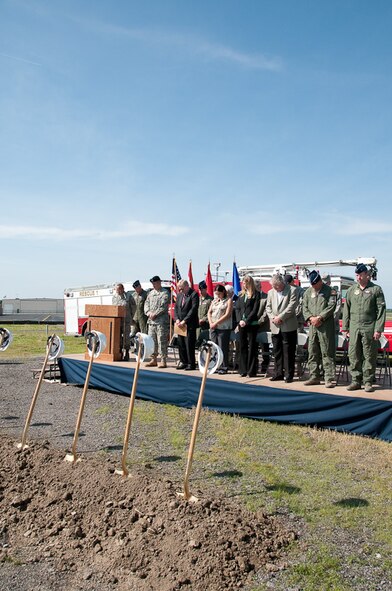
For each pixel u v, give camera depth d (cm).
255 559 349
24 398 929
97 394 966
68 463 512
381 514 426
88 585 336
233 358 977
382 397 651
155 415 789
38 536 403
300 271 1473
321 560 351
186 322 878
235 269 1362
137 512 405
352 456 580
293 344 774
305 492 473
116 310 1022
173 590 321
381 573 336
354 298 703
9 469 520
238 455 584
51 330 3259
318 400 689
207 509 398
